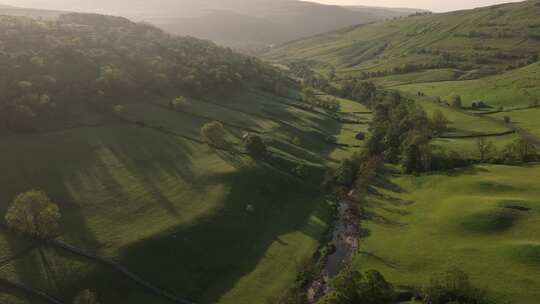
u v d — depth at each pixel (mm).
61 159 114875
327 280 88875
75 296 76125
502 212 99625
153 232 93562
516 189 112812
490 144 140125
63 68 157750
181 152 130000
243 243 99250
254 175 123938
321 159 147375
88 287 78375
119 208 100188
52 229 86938
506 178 120062
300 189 125812
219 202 108500
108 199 102562
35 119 127438
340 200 123438
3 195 98000
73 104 142625
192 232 96812
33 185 103062
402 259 91750
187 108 160625
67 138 124938
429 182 127875
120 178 111688
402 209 115500
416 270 87125
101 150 122688
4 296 73000
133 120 142250
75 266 81625
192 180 115938
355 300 73125
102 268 82562
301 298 82312
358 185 130375
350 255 97500
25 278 77250
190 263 89438
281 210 115125
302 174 130625
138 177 113500
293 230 107188
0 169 106125
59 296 75500
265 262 94125
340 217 114875
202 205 106375
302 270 91062
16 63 147250
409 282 83250
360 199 123188
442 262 87938
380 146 155125
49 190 102188
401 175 137500
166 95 168875
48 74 150250
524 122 172375
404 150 144750
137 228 94375
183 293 82500
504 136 159125
